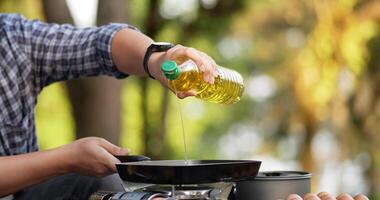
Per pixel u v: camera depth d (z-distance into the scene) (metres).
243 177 1.96
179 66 2.01
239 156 17.16
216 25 9.71
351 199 2.03
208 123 17.08
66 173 2.24
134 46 2.41
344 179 12.47
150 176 1.91
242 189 2.11
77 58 2.50
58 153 2.20
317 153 12.41
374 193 12.62
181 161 2.13
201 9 9.60
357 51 11.04
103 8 6.08
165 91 10.77
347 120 11.69
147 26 9.54
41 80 2.54
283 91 13.73
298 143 12.62
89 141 2.22
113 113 6.21
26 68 2.47
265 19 12.49
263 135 15.08
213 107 16.75
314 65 11.52
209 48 11.16
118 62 2.46
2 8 8.68
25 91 2.47
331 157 12.36
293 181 2.09
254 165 1.98
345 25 10.95
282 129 14.19
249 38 13.13
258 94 15.75
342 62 11.20
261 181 2.09
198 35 9.81
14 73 2.44
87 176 2.32
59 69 2.52
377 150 12.08
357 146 12.12
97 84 6.14
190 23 9.64
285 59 13.23
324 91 11.57
